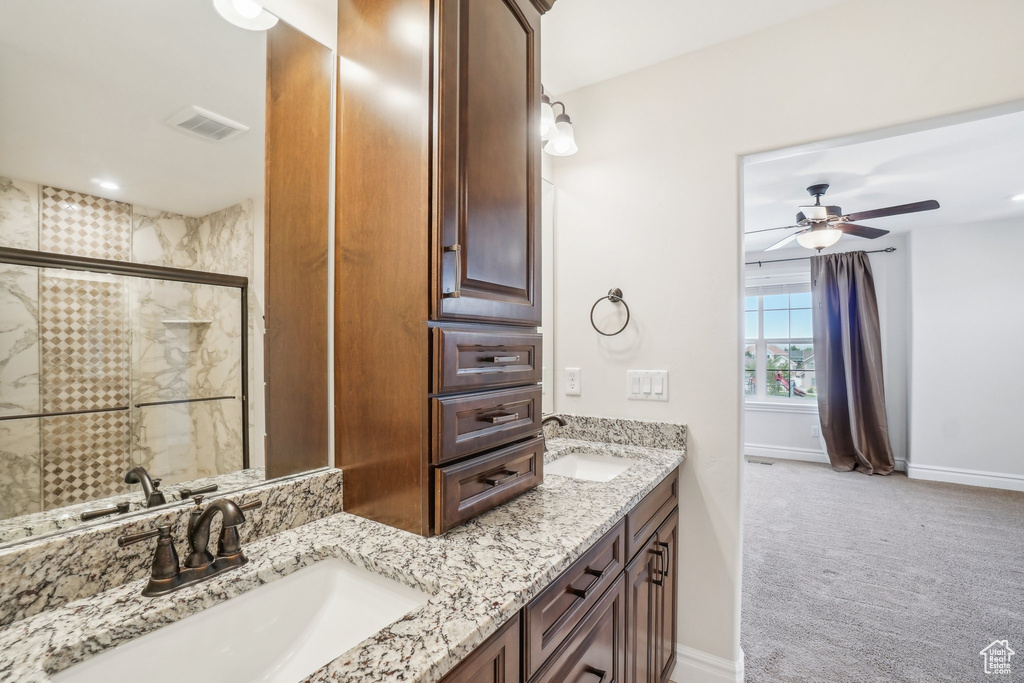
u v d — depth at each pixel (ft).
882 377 14.97
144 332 2.87
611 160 6.44
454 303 3.22
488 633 2.22
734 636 5.54
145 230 2.89
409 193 3.23
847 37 5.03
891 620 6.84
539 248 4.21
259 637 2.67
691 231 5.87
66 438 2.54
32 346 2.44
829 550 9.25
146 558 2.65
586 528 3.35
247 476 3.32
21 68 2.42
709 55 5.77
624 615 4.07
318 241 3.76
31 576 2.26
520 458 3.98
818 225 10.55
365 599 2.88
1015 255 13.01
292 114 3.59
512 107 3.87
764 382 17.34
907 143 8.29
